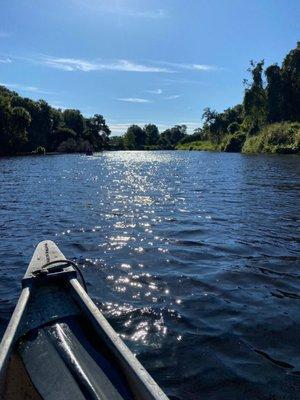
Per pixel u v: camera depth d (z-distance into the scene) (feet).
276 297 18.98
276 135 203.41
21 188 63.87
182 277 21.57
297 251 26.30
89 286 20.26
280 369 13.25
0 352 9.79
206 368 13.30
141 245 27.89
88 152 249.14
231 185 65.98
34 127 272.10
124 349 10.18
